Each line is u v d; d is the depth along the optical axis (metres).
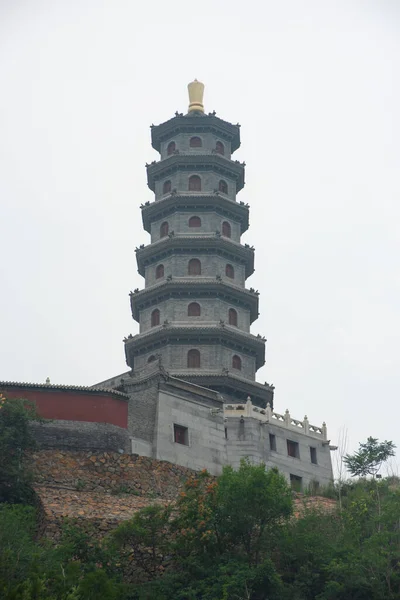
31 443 68.19
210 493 60.28
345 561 58.53
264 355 98.25
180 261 100.31
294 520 63.75
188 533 58.81
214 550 58.88
